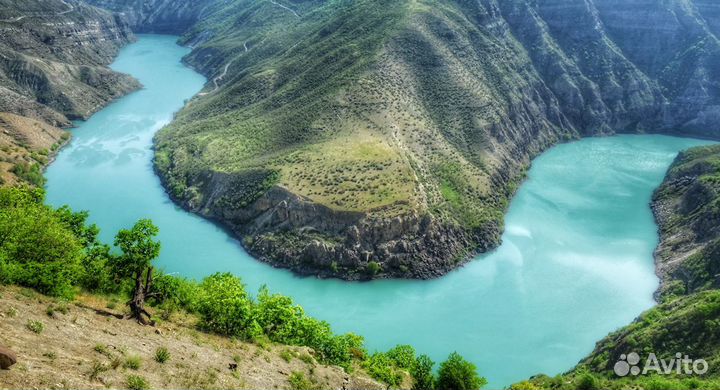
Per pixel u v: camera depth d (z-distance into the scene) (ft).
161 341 131.13
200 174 495.00
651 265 407.23
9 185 435.12
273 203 424.46
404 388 205.87
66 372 92.58
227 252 408.46
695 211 441.27
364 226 392.06
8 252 155.02
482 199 472.44
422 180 451.53
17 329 101.91
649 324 292.61
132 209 463.42
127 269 163.53
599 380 250.37
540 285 380.17
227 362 136.98
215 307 167.84
